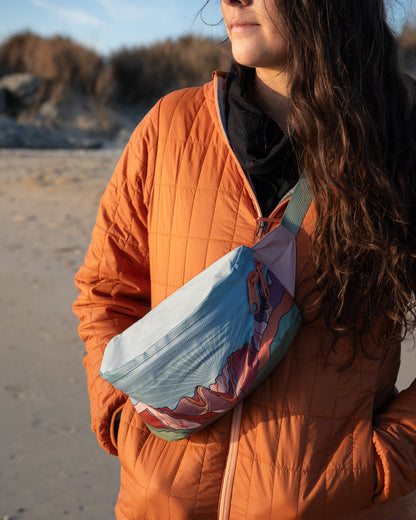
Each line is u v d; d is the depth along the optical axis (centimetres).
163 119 128
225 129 119
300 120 109
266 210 118
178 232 121
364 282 112
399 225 112
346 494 110
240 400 107
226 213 118
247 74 119
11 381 341
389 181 110
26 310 446
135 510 118
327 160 109
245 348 106
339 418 113
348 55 111
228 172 120
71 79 2245
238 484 112
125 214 134
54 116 2095
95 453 281
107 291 138
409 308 118
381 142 112
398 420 118
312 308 113
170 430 111
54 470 266
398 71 119
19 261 562
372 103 112
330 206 110
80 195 870
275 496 109
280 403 113
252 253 109
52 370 356
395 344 123
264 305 108
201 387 105
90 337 137
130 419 124
